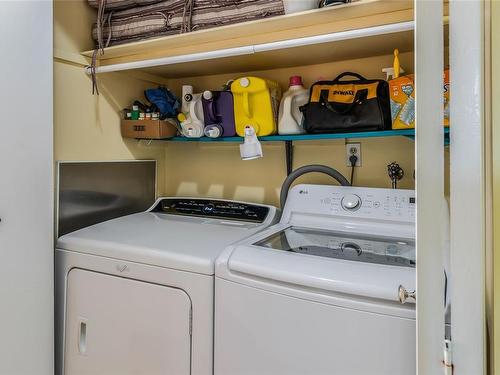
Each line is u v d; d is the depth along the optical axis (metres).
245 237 1.46
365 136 1.55
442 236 0.65
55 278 1.53
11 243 1.33
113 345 1.38
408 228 1.43
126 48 1.70
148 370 1.31
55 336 1.53
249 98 1.79
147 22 1.66
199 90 2.22
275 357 1.08
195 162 2.29
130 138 2.07
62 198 1.68
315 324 1.03
